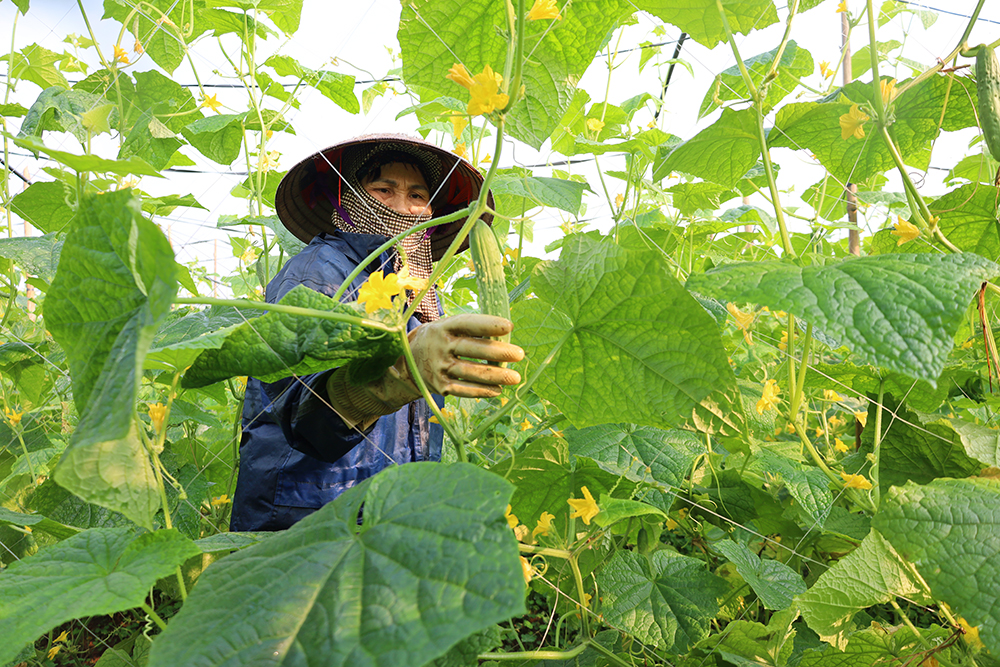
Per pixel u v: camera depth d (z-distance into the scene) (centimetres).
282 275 182
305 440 150
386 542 80
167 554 94
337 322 102
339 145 198
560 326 132
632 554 172
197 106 244
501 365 121
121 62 196
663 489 163
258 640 71
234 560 90
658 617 157
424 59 140
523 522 190
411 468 90
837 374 178
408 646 65
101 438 71
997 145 131
